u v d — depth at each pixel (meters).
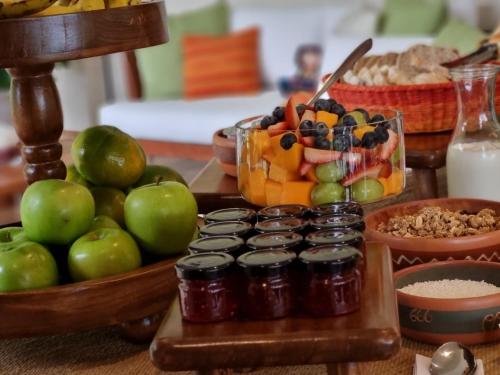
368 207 1.49
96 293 0.98
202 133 3.83
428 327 0.96
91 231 1.06
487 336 0.95
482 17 3.90
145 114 3.99
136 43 1.04
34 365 1.04
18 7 1.02
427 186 1.47
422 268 1.05
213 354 0.72
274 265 0.74
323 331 0.72
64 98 5.23
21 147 1.21
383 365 0.94
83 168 1.19
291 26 4.43
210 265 0.75
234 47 4.44
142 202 1.06
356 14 4.16
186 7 4.92
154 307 1.03
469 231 1.12
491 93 1.33
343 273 0.74
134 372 0.99
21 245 1.02
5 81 4.94
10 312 0.97
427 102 1.53
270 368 0.96
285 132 1.14
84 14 0.98
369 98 1.57
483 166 1.32
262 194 1.16
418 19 3.88
